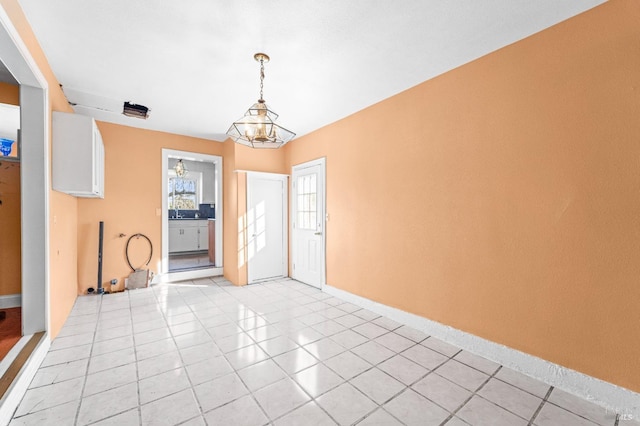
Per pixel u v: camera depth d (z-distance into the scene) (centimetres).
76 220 359
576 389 179
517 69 209
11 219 290
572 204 183
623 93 164
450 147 251
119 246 404
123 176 406
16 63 186
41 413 158
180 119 379
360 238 343
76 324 281
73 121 257
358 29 198
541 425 153
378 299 319
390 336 262
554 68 191
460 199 243
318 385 187
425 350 236
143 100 317
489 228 224
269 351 231
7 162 289
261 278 459
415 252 280
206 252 736
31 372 187
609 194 169
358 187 346
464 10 179
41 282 223
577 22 181
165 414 159
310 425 152
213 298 371
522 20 187
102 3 173
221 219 497
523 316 204
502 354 214
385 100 311
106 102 321
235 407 165
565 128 186
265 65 243
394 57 232
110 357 219
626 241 163
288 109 343
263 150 464
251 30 199
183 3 173
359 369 206
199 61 237
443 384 189
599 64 172
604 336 170
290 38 207
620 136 165
